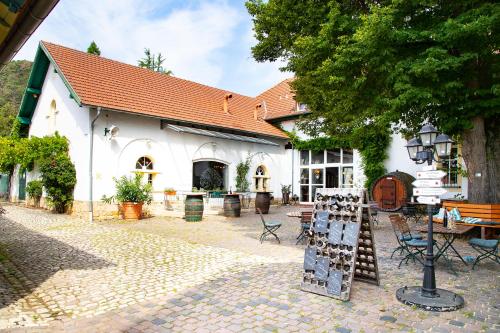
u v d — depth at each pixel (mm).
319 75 9641
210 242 9578
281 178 23672
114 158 14828
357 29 8461
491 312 4656
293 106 23266
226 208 15383
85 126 14398
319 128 16344
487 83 9336
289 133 23375
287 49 11375
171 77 21203
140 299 5160
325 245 5496
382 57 8117
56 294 5371
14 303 4961
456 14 8750
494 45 8219
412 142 6410
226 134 19422
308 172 22812
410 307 4816
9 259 7539
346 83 8992
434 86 8273
